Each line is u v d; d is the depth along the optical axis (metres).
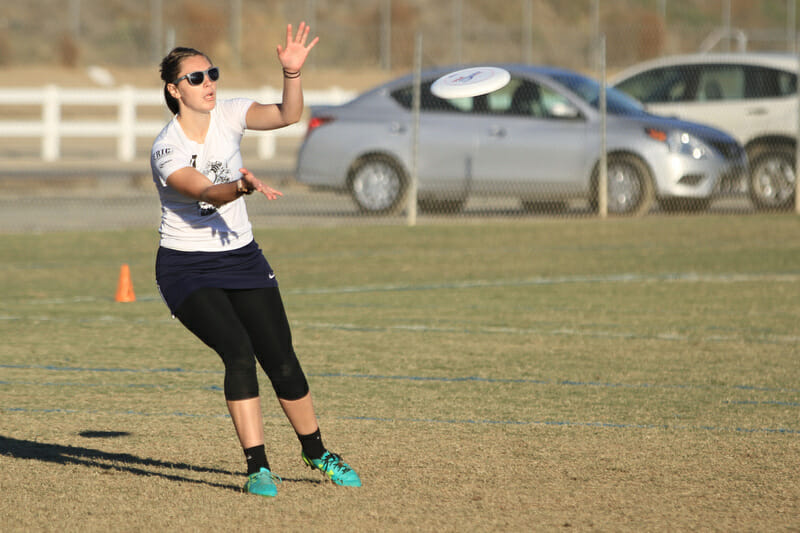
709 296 34.28
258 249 16.22
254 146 103.06
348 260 42.03
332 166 54.72
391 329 29.17
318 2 164.00
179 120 15.75
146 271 39.78
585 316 31.05
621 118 52.34
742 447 18.38
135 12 161.75
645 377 23.64
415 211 51.06
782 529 14.48
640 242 45.91
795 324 29.83
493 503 15.52
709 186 51.91
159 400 21.70
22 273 39.09
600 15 164.62
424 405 21.23
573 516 14.98
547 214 55.22
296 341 27.48
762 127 56.09
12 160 87.50
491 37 159.50
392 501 15.63
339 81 141.25
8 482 16.53
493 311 31.88
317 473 17.06
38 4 165.50
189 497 15.82
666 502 15.57
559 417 20.36
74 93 87.69
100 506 15.43
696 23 165.00
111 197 66.00
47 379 23.44
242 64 144.75
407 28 158.38
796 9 172.12
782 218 52.16
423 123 53.88
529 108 53.06
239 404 15.88
